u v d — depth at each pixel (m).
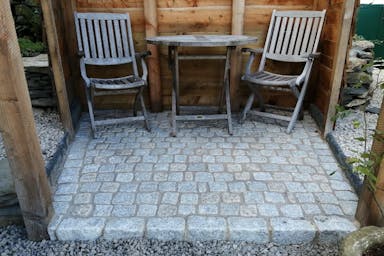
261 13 2.91
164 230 1.62
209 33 2.98
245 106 3.01
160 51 3.07
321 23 2.70
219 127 2.87
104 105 3.25
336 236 1.59
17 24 3.84
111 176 2.09
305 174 2.10
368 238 1.26
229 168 2.18
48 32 2.26
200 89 3.20
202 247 1.59
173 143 2.56
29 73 2.99
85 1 2.85
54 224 1.65
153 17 2.85
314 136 2.66
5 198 1.69
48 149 2.40
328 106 2.50
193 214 1.72
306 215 1.70
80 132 2.77
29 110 1.44
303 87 2.70
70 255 1.55
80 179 2.06
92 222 1.66
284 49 2.88
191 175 2.10
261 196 1.87
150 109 3.27
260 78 2.73
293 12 2.79
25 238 1.67
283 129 2.80
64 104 2.45
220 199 1.84
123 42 2.85
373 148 1.50
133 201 1.83
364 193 1.56
